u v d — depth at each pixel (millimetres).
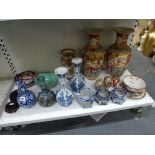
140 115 1063
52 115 849
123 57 884
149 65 1470
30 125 1022
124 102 908
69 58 906
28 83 970
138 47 1691
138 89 895
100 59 907
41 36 907
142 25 1611
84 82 940
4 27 844
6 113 863
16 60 994
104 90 910
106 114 1074
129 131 988
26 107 875
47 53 992
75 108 879
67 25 888
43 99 860
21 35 887
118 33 833
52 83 980
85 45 988
